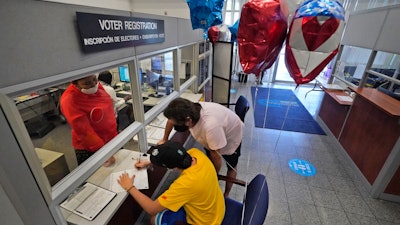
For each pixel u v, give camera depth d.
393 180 1.78
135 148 1.60
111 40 0.98
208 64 3.47
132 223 1.30
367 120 2.16
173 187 1.01
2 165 0.60
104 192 1.08
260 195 1.01
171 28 1.71
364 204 1.84
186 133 2.24
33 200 0.72
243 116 1.94
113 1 2.37
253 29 0.78
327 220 1.68
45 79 0.69
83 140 1.37
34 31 0.63
